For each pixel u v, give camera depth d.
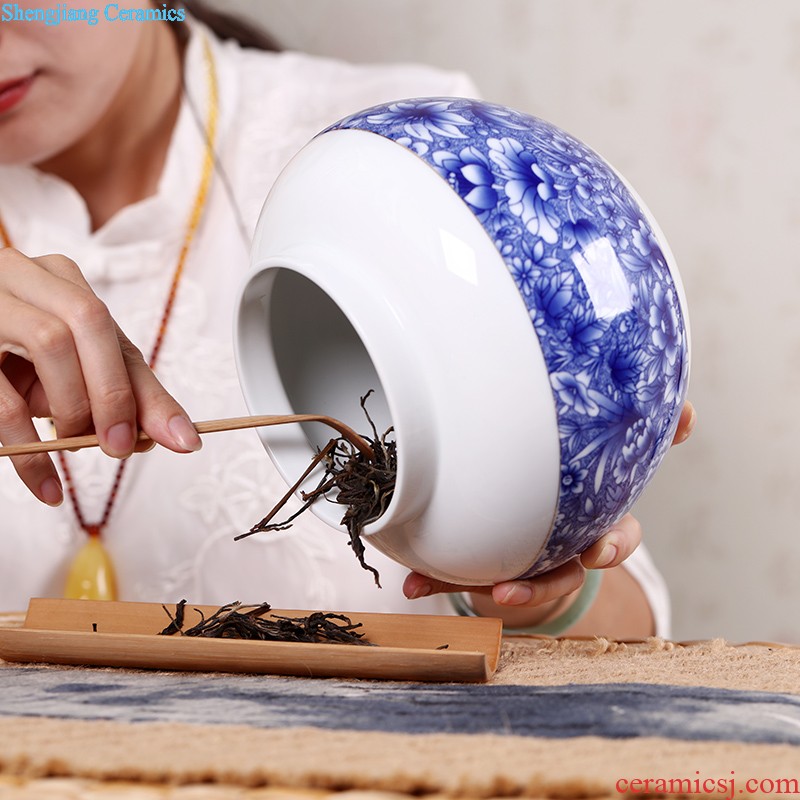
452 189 0.51
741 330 1.41
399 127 0.54
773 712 0.43
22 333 0.62
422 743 0.38
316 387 0.64
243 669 0.55
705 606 1.46
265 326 0.61
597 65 1.38
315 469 0.62
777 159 1.37
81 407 0.64
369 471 0.59
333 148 0.56
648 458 0.55
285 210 0.57
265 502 1.10
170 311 1.13
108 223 1.16
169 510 1.11
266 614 0.63
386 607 1.09
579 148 0.56
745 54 1.36
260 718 0.43
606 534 0.63
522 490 0.52
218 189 1.18
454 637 0.57
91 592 1.07
